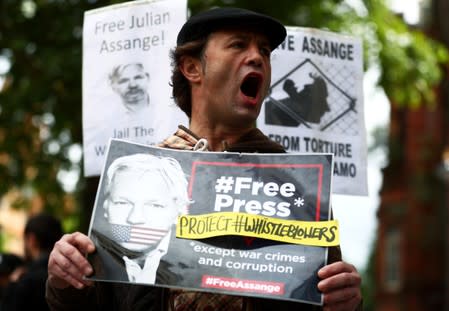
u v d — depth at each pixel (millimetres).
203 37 3160
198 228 2809
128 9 4703
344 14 13250
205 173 2896
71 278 2770
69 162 13117
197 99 3188
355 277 2703
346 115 4852
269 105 4758
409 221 32469
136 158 2926
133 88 4652
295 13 12789
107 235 2826
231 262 2754
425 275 32094
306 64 4828
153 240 2809
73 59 12016
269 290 2707
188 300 2916
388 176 33438
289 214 2807
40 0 12781
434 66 14086
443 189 31766
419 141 32281
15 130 13031
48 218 6324
